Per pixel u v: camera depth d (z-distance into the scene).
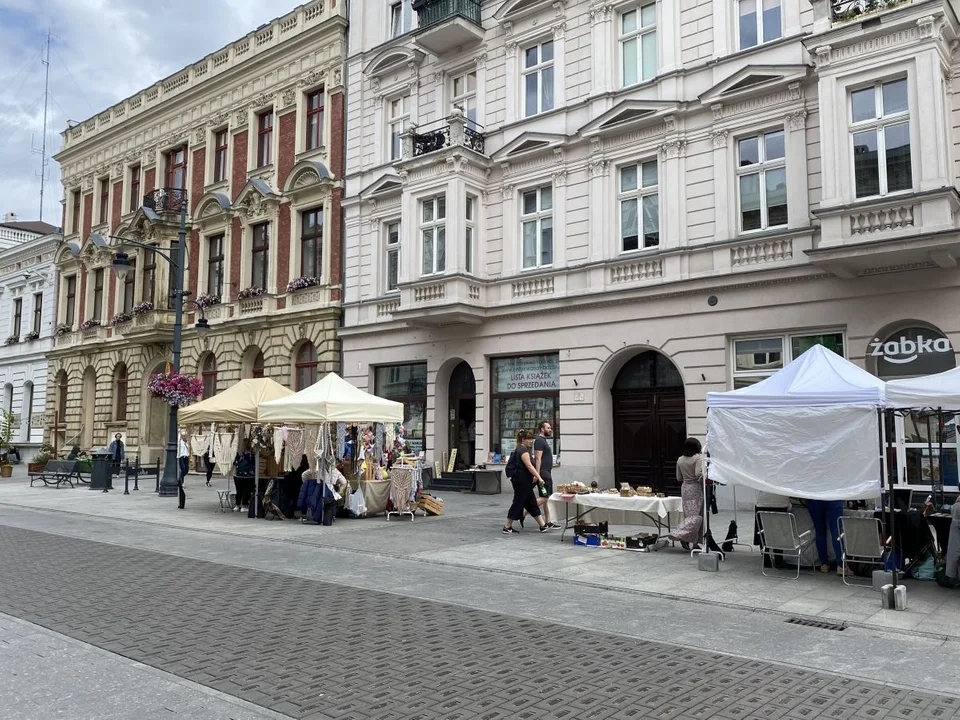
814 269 14.93
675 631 6.76
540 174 19.61
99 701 4.93
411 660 5.80
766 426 9.46
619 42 18.69
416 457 16.45
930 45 13.08
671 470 17.52
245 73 28.25
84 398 34.81
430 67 22.53
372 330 22.98
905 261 13.62
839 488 8.94
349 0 25.22
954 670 5.69
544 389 19.42
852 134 13.92
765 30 16.38
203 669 5.58
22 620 6.96
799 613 7.46
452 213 19.78
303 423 14.90
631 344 17.56
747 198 16.30
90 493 21.36
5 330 41.34
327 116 25.25
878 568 9.24
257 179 26.88
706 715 4.75
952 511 8.40
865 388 8.86
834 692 5.18
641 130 17.80
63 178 37.69
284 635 6.48
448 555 10.66
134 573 9.32
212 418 16.16
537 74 20.23
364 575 9.28
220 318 27.88
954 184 13.50
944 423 13.34
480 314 20.09
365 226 23.80
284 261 26.08
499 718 4.68
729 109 16.39
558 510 12.32
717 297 16.28
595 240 18.30
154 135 32.31
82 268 35.72
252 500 15.78
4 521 14.91
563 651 6.07
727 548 10.96
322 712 4.77
